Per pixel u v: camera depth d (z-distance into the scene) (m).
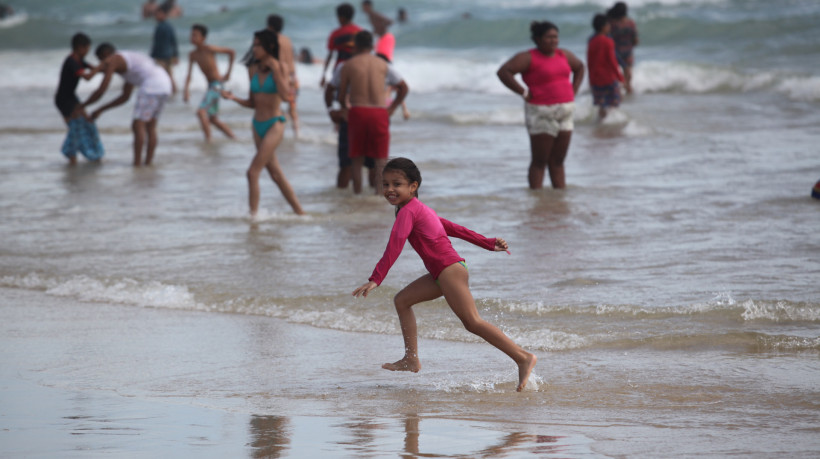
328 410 8.60
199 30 29.86
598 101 32.75
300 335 11.52
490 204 19.56
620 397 8.94
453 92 44.12
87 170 25.48
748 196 19.53
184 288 13.59
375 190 21.50
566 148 20.75
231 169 25.44
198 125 34.19
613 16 39.53
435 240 9.31
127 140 31.58
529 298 12.60
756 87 39.03
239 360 10.45
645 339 10.80
